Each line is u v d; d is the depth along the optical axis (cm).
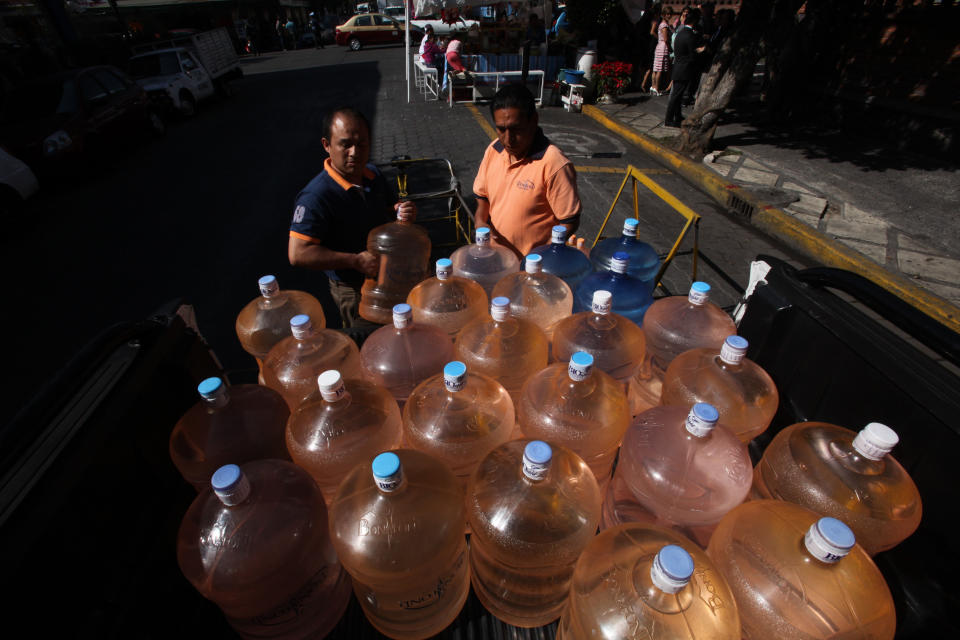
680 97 831
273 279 183
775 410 147
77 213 615
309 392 157
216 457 132
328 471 129
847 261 442
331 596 119
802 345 152
